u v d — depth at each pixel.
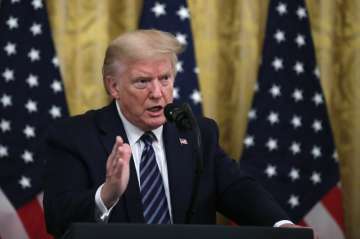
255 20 8.99
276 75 8.78
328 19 9.09
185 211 5.40
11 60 8.35
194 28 8.89
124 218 5.28
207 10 8.90
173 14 8.66
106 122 5.64
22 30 8.42
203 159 5.69
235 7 9.02
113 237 3.92
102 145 5.50
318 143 8.74
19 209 8.16
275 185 8.61
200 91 8.55
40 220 8.19
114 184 4.71
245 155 8.63
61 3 8.66
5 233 8.13
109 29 8.73
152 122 5.42
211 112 8.77
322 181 8.69
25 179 8.20
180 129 5.05
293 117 8.74
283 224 5.32
